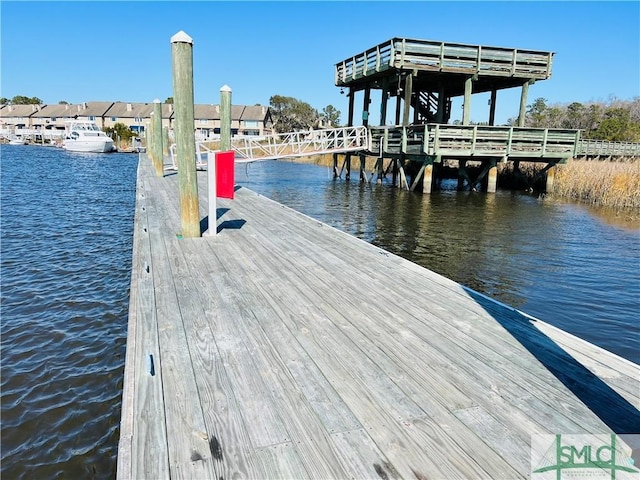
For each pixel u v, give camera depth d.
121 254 7.95
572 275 6.84
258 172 27.17
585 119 38.88
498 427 1.97
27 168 24.69
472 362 2.57
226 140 10.27
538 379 2.40
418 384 2.31
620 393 2.28
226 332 2.88
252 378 2.33
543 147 15.48
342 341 2.80
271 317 3.15
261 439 1.85
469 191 16.91
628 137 32.09
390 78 16.14
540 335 2.97
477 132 14.82
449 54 14.73
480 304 3.52
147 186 10.82
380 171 18.70
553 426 1.99
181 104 5.17
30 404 3.66
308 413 2.04
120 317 5.31
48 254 7.80
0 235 8.99
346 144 17.39
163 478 1.62
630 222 11.16
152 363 2.44
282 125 63.47
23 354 4.43
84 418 3.50
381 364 2.52
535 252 8.15
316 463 1.71
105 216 11.40
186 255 4.77
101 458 3.09
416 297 3.65
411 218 11.29
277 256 4.82
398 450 1.80
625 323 5.18
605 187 14.33
